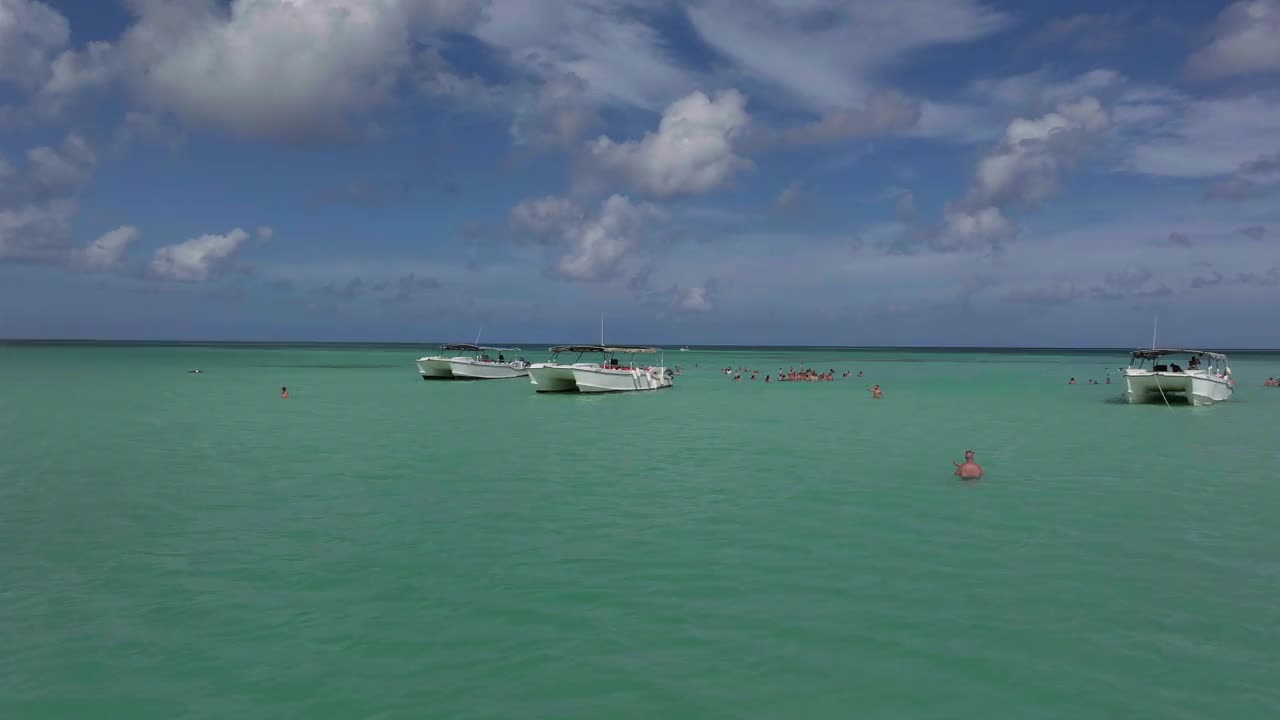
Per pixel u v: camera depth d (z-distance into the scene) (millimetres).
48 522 15086
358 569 12125
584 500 17094
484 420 33875
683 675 8547
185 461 22359
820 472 20672
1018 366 114125
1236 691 8180
